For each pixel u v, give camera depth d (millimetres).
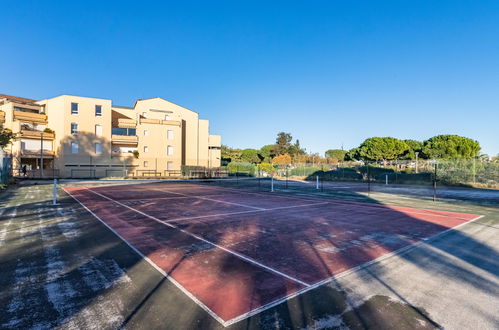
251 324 3711
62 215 11391
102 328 3586
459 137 51844
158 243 7473
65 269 5562
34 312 3949
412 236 8492
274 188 26828
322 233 8750
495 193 23000
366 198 18922
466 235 8703
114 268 5645
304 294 4602
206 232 8758
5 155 26328
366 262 6141
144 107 48344
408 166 39750
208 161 52750
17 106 38531
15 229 8891
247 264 5957
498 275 5488
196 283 4973
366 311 4102
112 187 25969
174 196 18922
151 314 3930
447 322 3844
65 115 38875
